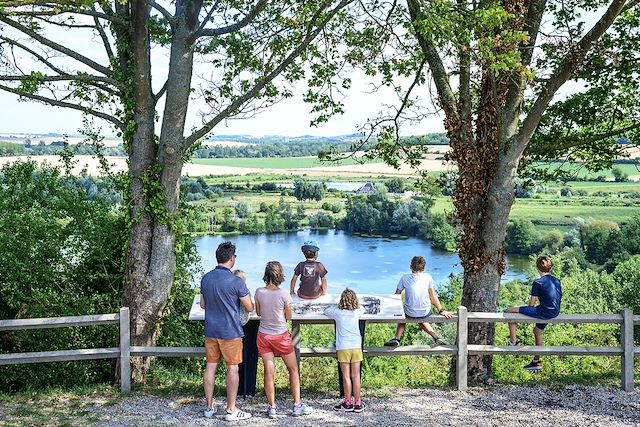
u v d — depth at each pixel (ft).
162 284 37.86
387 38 39.73
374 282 181.98
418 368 54.49
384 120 44.39
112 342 45.09
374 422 26.89
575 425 26.86
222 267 26.86
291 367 27.43
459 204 36.96
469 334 36.35
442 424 26.84
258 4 35.83
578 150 44.16
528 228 190.90
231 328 26.37
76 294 45.70
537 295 31.63
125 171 45.03
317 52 43.75
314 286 30.58
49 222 44.91
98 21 39.55
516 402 29.91
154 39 43.65
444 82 37.32
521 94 35.70
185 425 26.17
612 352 31.45
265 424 26.37
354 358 28.17
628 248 168.76
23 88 36.63
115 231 44.55
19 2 27.35
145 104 37.37
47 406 28.68
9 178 46.73
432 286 31.55
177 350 30.37
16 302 43.37
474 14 31.96
